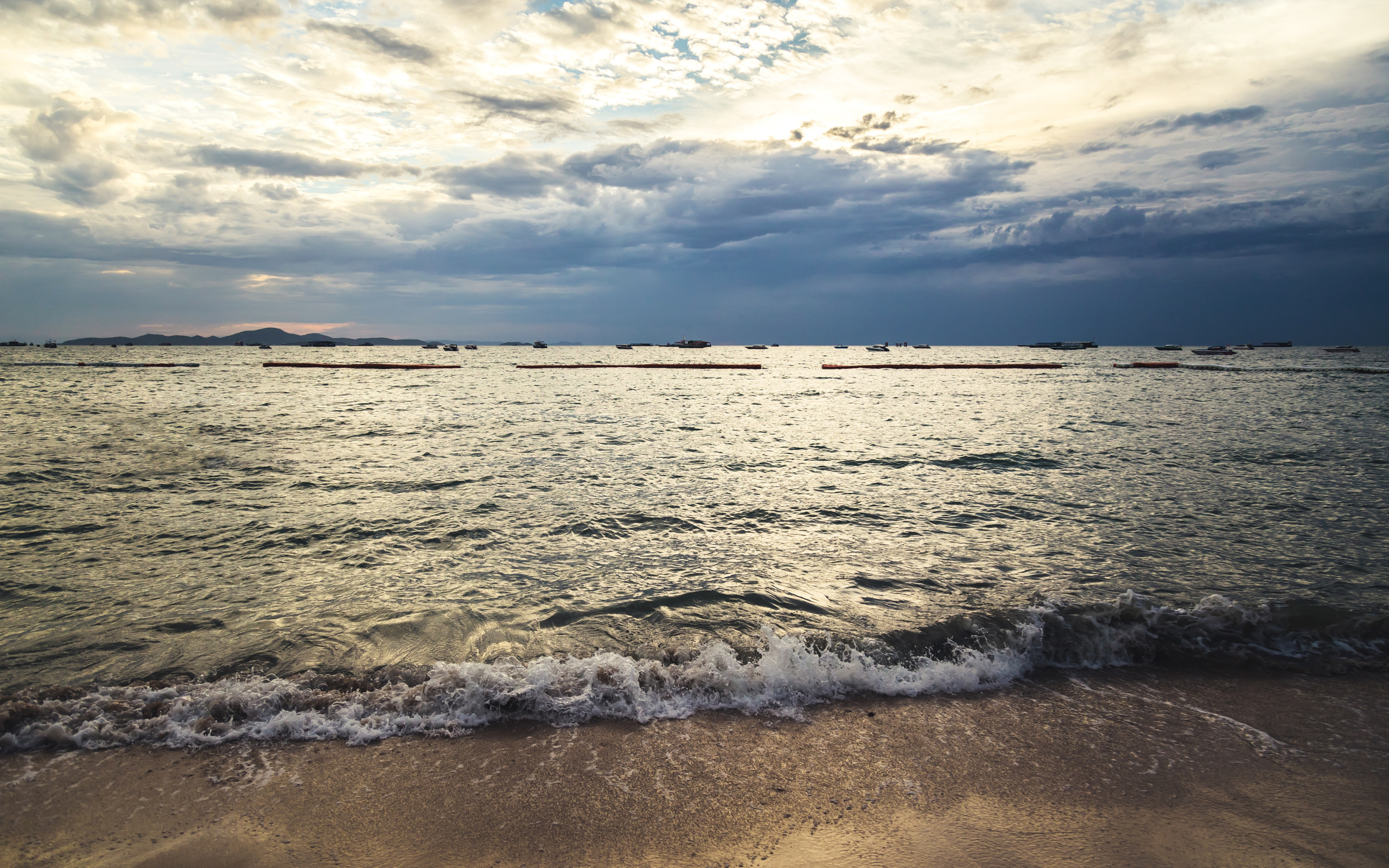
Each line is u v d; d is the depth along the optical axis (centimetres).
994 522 1293
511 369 9375
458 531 1222
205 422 2989
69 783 491
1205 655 718
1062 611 798
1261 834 439
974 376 7712
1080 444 2369
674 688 636
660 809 468
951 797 482
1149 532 1201
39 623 781
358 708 594
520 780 501
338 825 450
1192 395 4759
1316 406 3869
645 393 5150
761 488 1639
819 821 455
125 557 1048
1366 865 410
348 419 3183
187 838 433
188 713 582
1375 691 642
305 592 896
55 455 1986
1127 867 410
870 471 1864
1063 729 579
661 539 1186
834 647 720
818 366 10606
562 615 823
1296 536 1163
